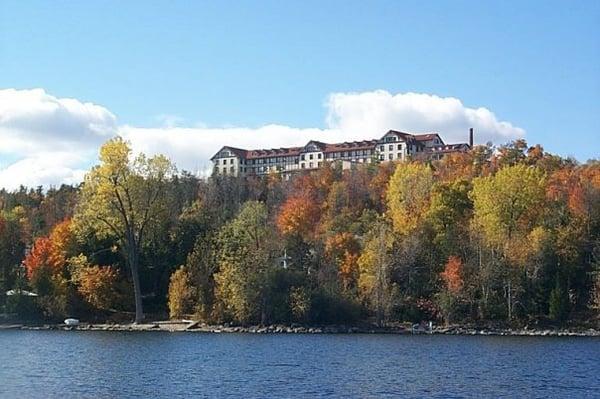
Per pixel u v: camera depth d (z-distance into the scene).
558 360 79.88
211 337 109.25
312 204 179.62
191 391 56.94
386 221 152.62
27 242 158.50
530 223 140.25
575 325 125.81
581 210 139.38
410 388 59.41
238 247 131.88
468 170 190.75
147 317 134.75
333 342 102.50
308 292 127.25
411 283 133.75
